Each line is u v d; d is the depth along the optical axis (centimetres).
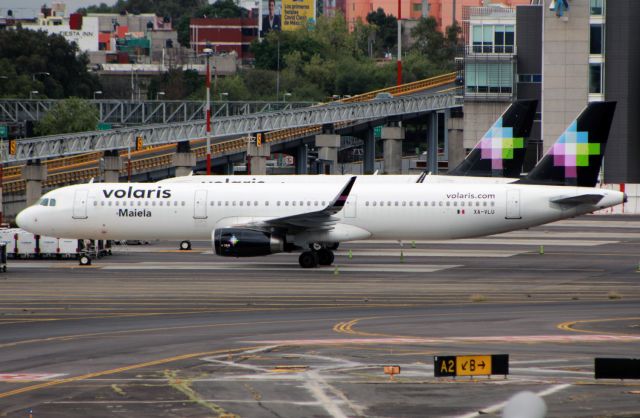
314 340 15650
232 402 11794
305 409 11494
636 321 17412
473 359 12750
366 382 12712
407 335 16038
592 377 12912
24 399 11944
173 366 13725
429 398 11944
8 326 17312
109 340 15812
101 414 11294
